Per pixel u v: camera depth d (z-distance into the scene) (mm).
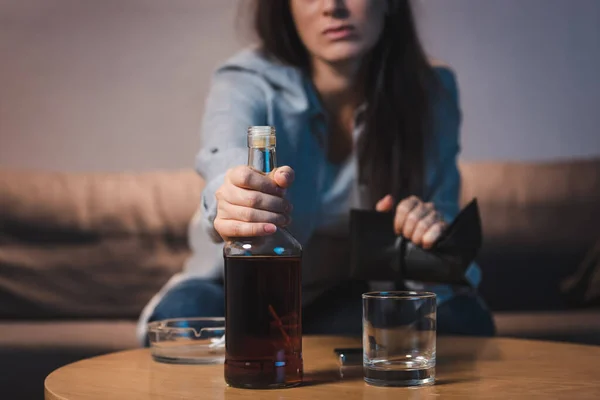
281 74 1823
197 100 3172
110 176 2803
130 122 3162
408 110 1909
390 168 1897
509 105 3197
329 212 1898
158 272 2691
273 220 869
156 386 880
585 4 3217
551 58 3203
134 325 2529
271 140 904
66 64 3164
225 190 900
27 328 2461
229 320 862
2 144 3141
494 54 3217
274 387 848
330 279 1909
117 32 3174
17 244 2684
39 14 3162
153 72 3174
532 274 2705
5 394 2248
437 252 1242
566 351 1116
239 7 3137
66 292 2662
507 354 1089
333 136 1951
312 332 1751
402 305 862
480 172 2807
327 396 807
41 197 2729
